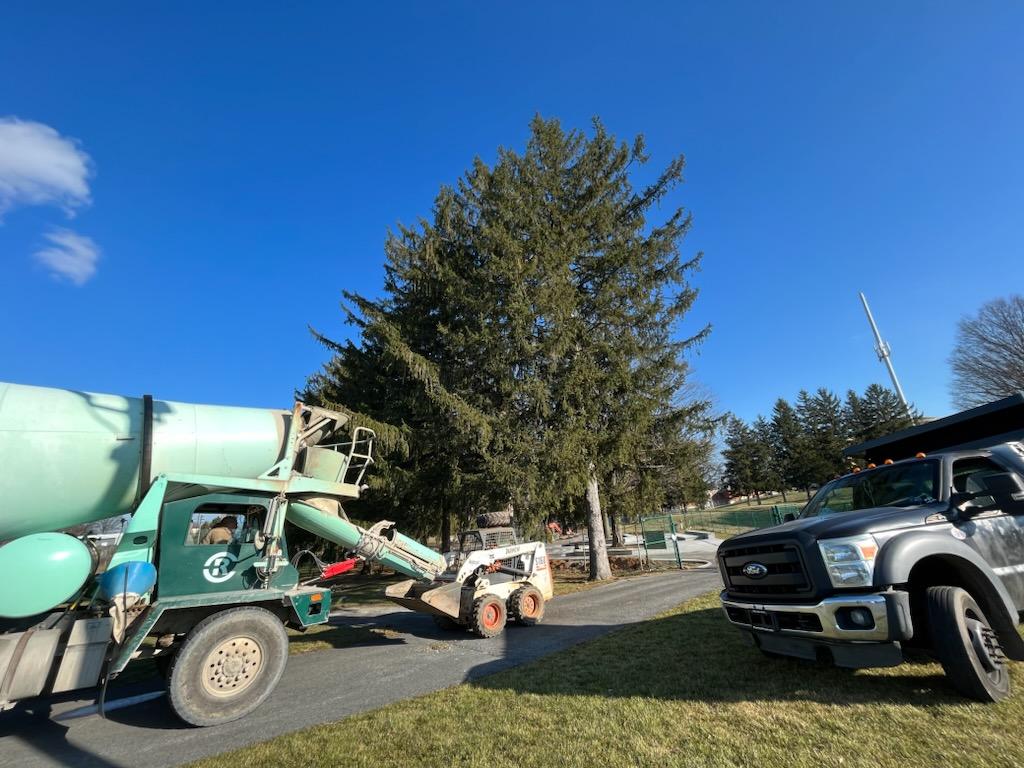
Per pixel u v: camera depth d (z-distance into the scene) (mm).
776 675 5223
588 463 14523
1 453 5332
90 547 5805
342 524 8031
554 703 4965
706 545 27969
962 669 4172
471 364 15078
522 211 15258
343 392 18703
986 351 29828
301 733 4719
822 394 64375
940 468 5293
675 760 3625
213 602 5766
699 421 16594
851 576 4336
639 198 17469
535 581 10398
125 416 6180
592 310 16094
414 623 10797
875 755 3471
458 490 14641
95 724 5414
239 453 6754
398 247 19172
